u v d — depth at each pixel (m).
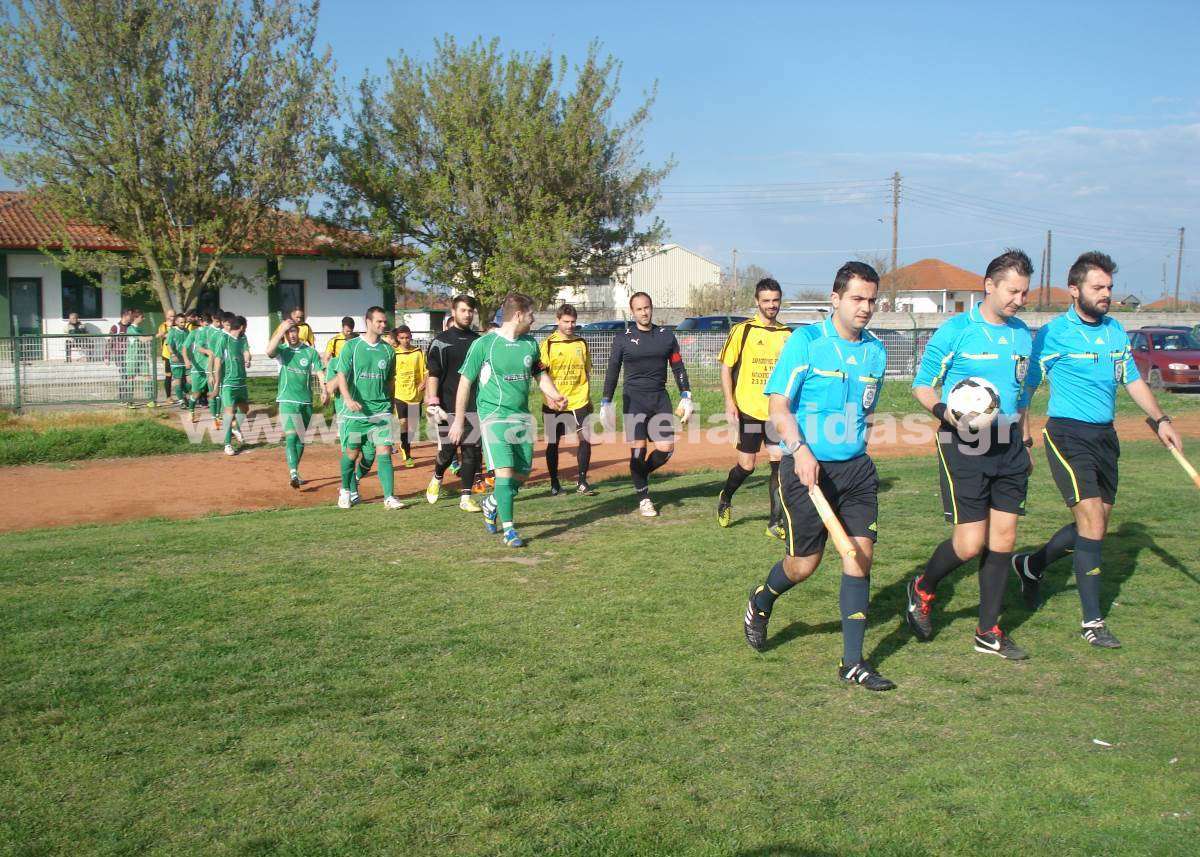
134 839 3.24
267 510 10.23
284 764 3.75
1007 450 4.78
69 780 3.64
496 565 6.83
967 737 3.91
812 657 4.85
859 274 4.38
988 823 3.26
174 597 6.02
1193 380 22.64
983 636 4.91
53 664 4.82
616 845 3.15
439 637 5.20
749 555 7.00
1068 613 5.55
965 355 4.90
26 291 28.19
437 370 9.51
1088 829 3.21
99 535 8.52
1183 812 3.31
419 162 28.17
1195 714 4.11
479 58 27.47
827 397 4.50
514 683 4.53
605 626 5.36
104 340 17.52
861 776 3.59
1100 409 5.11
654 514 8.63
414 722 4.11
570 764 3.71
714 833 3.21
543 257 26.48
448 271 27.84
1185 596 5.76
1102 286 5.03
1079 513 5.11
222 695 4.43
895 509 8.65
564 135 26.92
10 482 12.31
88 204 23.42
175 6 23.00
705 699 4.32
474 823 3.30
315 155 25.02
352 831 3.27
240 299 31.00
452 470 12.87
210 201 24.48
